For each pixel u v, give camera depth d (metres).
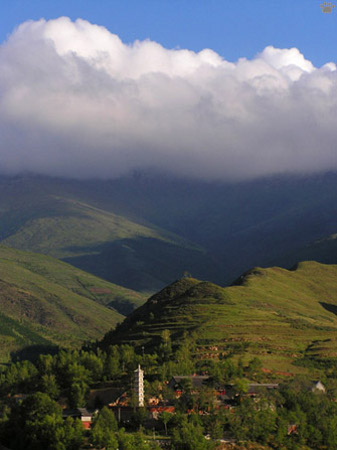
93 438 181.00
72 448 183.00
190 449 176.12
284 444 190.75
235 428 191.88
